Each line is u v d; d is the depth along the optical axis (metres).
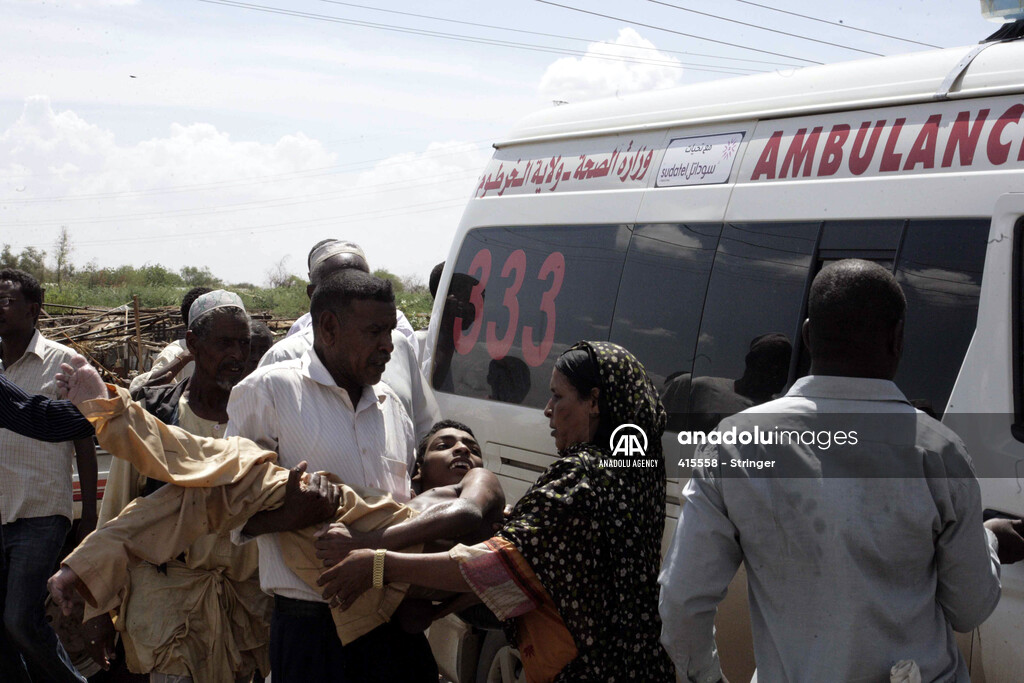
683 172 3.83
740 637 3.21
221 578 3.68
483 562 2.52
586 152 4.33
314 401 2.96
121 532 2.74
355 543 2.72
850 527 2.10
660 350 3.73
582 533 2.52
